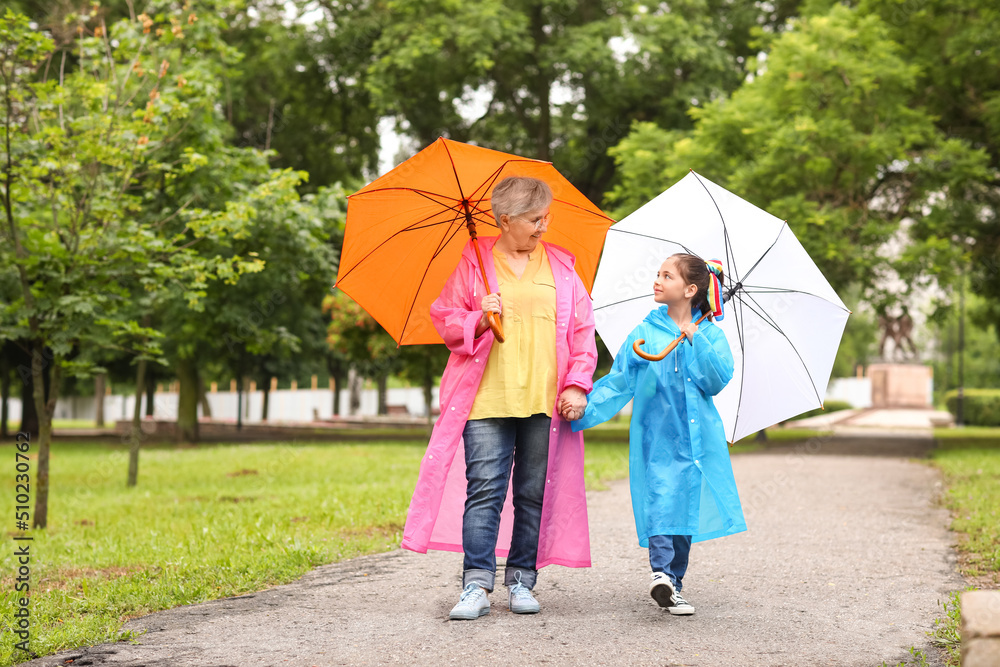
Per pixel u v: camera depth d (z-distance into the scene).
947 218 15.16
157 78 8.76
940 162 14.79
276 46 21.86
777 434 24.61
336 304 20.34
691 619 3.79
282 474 12.29
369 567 5.18
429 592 4.43
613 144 20.36
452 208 4.02
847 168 14.19
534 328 3.88
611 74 18.59
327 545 5.84
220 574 4.83
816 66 13.94
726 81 19.36
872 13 15.83
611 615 3.85
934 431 27.80
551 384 3.88
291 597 4.35
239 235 9.03
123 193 8.39
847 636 3.54
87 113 8.17
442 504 3.93
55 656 3.32
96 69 8.68
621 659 3.18
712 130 14.84
